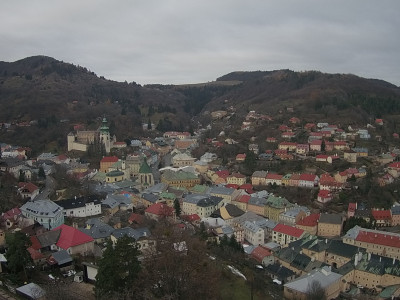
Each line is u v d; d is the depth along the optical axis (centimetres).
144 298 8450
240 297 10762
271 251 15988
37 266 10669
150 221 16950
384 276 13675
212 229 16875
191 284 9206
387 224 19162
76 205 17750
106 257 8606
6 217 14775
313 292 11625
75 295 9250
